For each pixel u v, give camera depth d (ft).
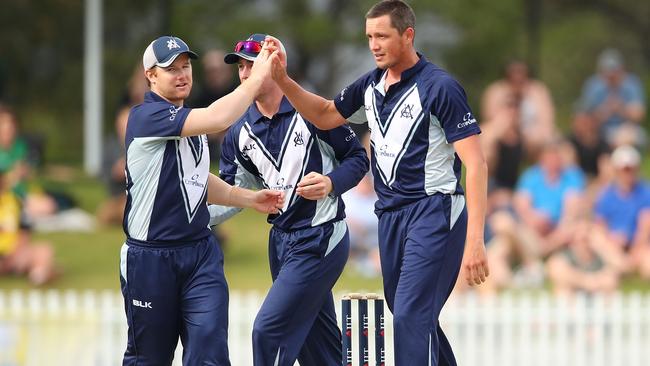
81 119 285.23
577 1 363.97
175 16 286.46
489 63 319.88
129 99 176.76
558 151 165.58
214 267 79.77
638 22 363.76
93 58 220.64
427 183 78.33
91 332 137.49
